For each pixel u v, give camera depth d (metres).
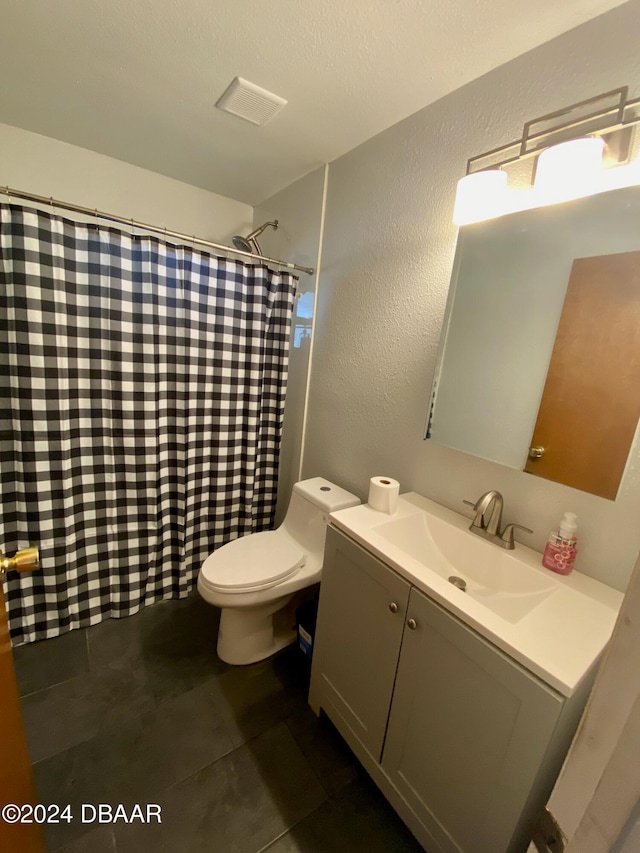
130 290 1.53
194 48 1.18
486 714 0.83
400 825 1.12
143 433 1.67
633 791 0.32
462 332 1.29
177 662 1.58
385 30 1.05
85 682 1.46
